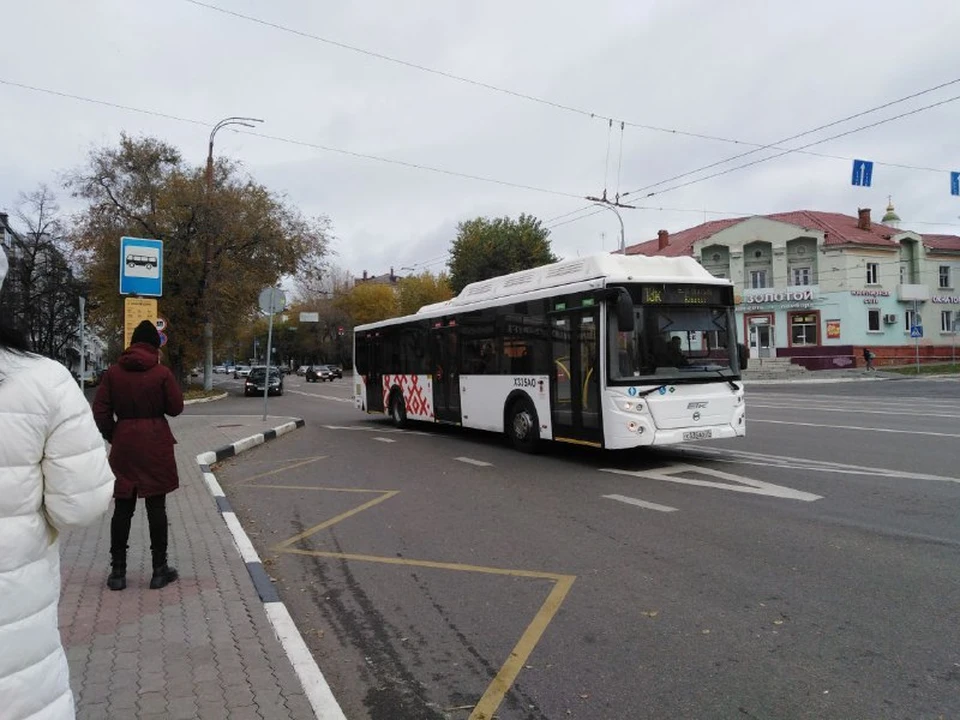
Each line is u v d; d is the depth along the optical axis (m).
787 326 45.31
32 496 1.96
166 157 34.59
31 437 1.96
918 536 6.23
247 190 35.28
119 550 5.27
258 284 35.75
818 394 26.88
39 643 1.93
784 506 7.54
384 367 18.19
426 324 15.85
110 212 33.59
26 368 2.00
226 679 3.74
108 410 5.21
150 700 3.50
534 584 5.45
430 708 3.64
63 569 5.76
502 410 12.80
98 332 43.56
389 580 5.70
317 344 88.00
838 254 43.59
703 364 10.43
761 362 44.22
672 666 3.98
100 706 3.43
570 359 10.88
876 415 16.80
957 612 4.55
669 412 10.04
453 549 6.49
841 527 6.62
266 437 15.38
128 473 5.18
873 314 44.56
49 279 44.72
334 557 6.39
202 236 33.22
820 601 4.83
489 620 4.79
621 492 8.63
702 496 8.21
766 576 5.38
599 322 10.16
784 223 45.16
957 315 48.47
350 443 14.64
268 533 7.37
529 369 11.98
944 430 13.34
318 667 3.98
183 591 5.21
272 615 4.68
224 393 40.22
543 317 11.55
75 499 2.06
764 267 46.22
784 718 3.38
